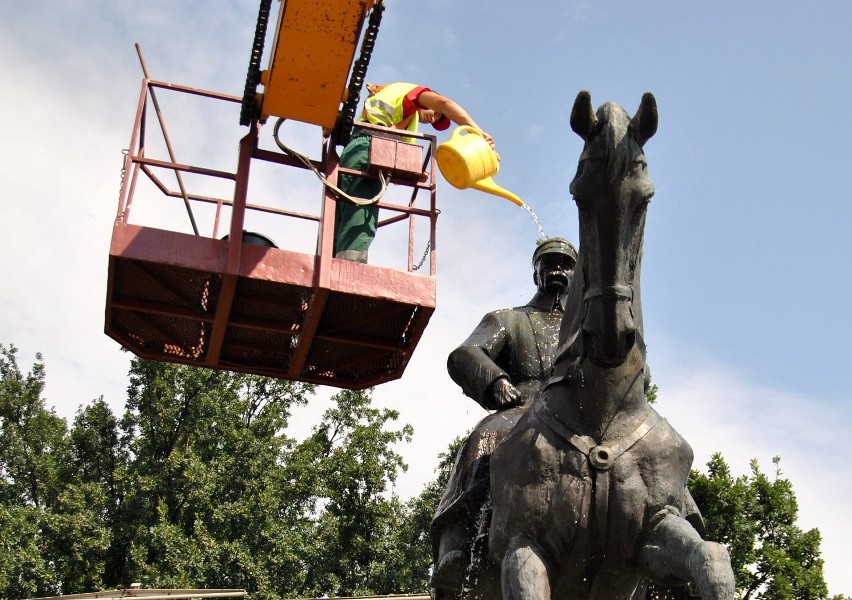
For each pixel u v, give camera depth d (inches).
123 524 888.9
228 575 838.5
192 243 206.4
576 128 137.4
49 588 855.1
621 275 133.8
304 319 220.2
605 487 136.9
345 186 236.7
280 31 210.5
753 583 643.5
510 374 176.1
